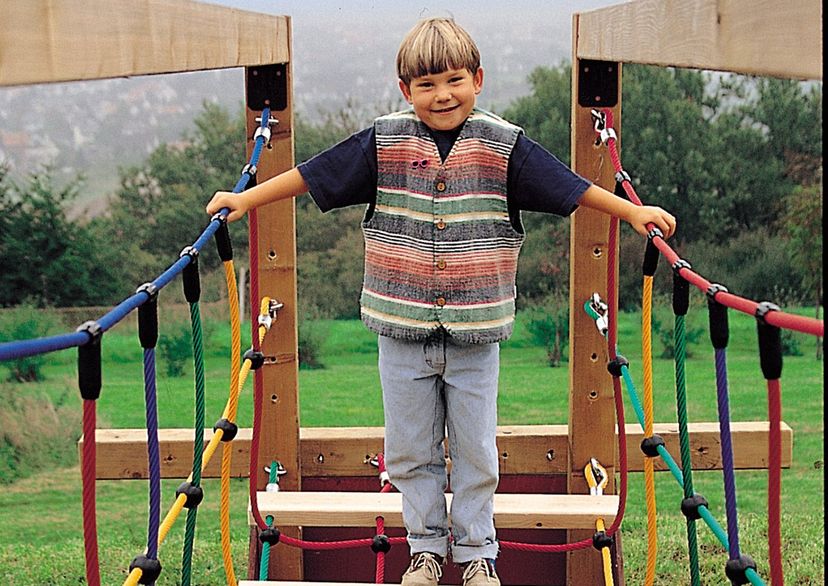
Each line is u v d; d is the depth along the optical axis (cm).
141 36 210
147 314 191
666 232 256
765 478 750
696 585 258
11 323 843
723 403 188
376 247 271
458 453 278
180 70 246
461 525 280
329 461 444
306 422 782
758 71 181
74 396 802
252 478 341
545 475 444
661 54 269
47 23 156
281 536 365
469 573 277
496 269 267
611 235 320
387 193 267
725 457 189
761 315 159
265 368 436
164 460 440
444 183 265
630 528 653
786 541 623
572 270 428
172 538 661
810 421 769
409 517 281
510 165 263
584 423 431
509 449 442
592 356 428
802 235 858
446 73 257
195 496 256
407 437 277
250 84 421
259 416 336
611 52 347
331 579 451
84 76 173
